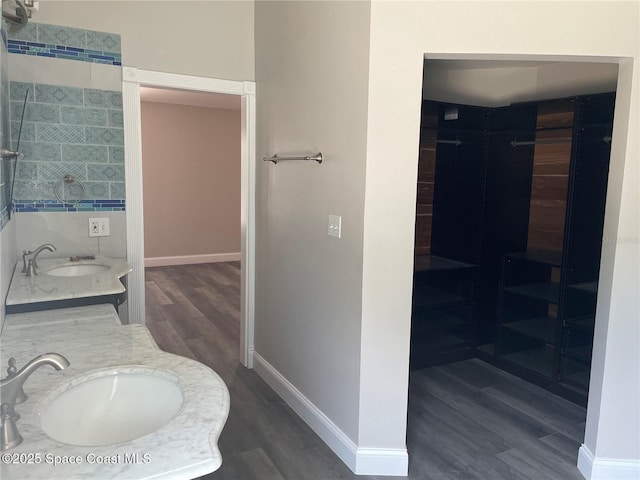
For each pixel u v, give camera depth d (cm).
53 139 276
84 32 278
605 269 222
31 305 206
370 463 234
